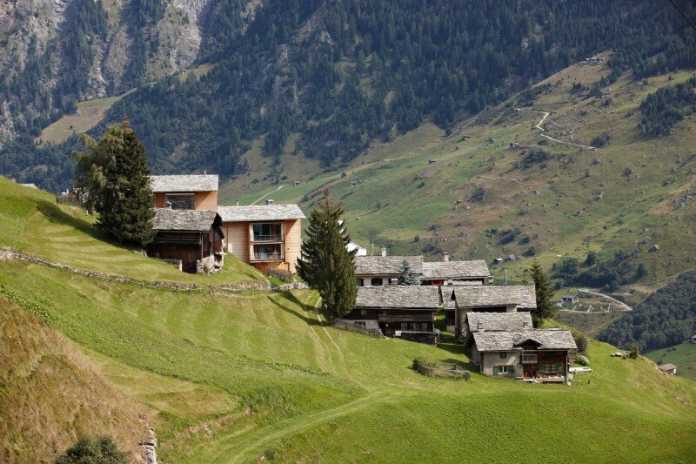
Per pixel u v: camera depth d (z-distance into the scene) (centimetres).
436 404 11600
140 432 8088
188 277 13650
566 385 14300
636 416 12794
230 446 8819
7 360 7588
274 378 10725
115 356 9512
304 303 15138
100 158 14050
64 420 7506
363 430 10256
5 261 10856
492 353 14188
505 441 11275
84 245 13125
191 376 9700
